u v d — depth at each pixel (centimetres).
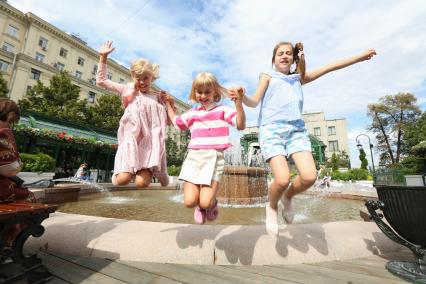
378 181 1574
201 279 154
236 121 184
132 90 222
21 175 785
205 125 199
